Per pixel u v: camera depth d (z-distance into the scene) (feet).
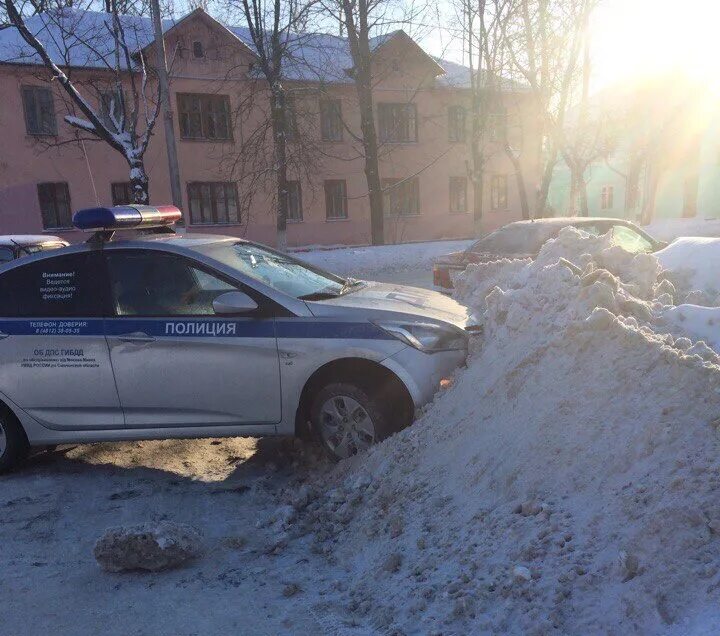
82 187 81.25
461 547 9.25
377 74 96.89
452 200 108.17
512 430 10.67
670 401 8.81
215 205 89.40
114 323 14.55
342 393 13.69
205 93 85.81
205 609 9.27
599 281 12.06
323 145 94.43
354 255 64.44
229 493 13.61
